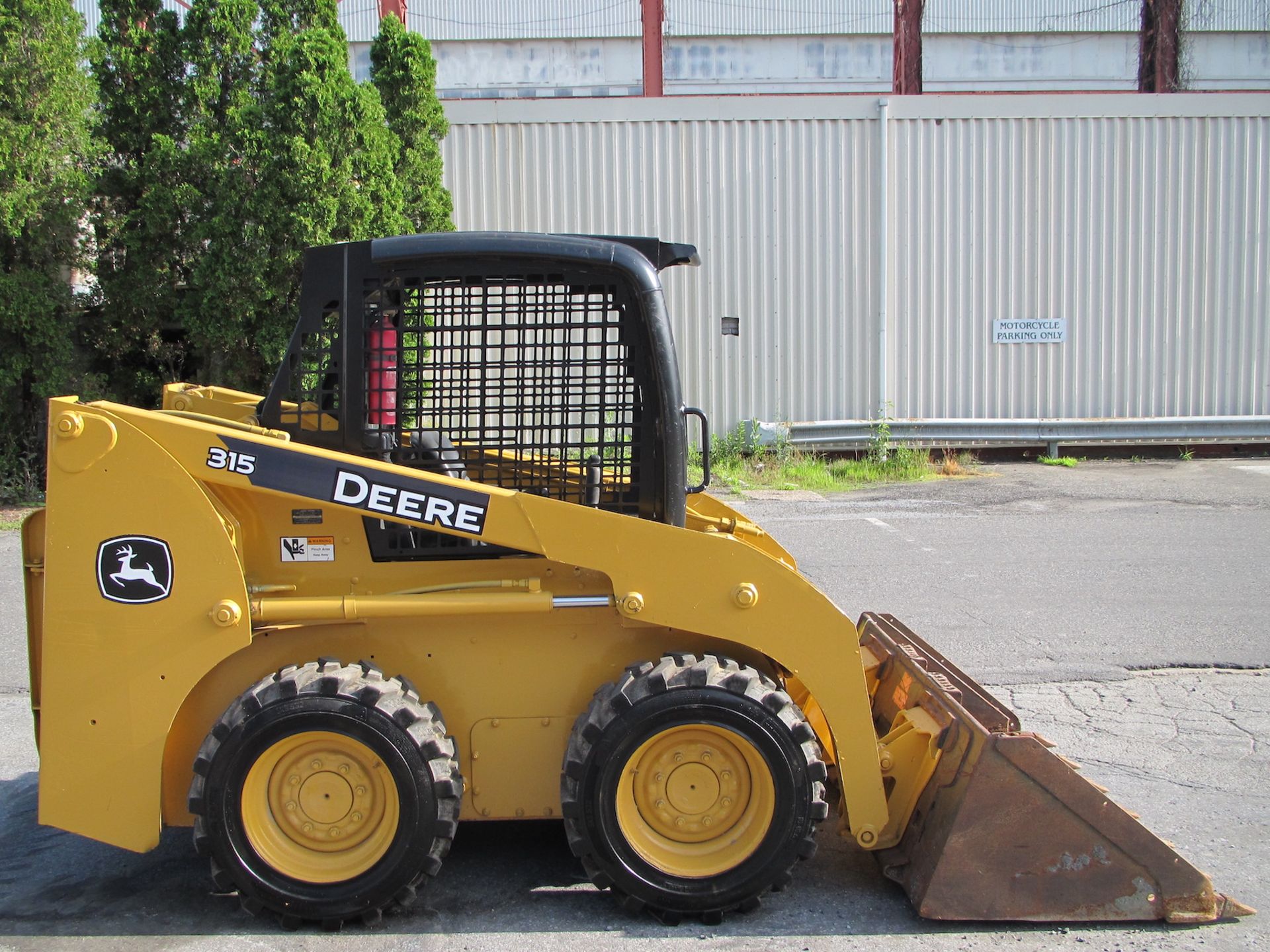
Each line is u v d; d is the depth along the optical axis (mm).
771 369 14562
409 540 3559
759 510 11430
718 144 14203
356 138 11250
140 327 12234
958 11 28953
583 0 28641
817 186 14344
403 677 3498
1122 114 14422
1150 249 14672
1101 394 14859
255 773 3318
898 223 14492
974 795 3379
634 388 3590
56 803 3385
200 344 11633
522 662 3592
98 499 3320
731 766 3453
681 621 3445
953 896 3402
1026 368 14773
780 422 14555
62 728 3367
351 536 3545
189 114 11641
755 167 14258
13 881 3822
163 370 12797
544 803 3627
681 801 3463
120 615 3344
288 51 11023
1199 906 3438
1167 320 14789
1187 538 9766
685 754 3436
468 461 3619
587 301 3576
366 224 11359
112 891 3734
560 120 14055
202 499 3338
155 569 3334
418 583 3566
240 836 3330
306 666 3377
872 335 14609
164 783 3500
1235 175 14609
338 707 3268
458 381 3598
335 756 3361
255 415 4129
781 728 3371
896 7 24234
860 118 14266
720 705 3342
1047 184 14516
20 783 4723
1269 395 14969
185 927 3473
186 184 11195
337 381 3555
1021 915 3410
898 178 14422
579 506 3395
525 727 3607
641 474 3607
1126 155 14508
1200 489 12492
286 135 10883
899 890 3705
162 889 3752
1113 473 13758
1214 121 14508
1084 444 14703
